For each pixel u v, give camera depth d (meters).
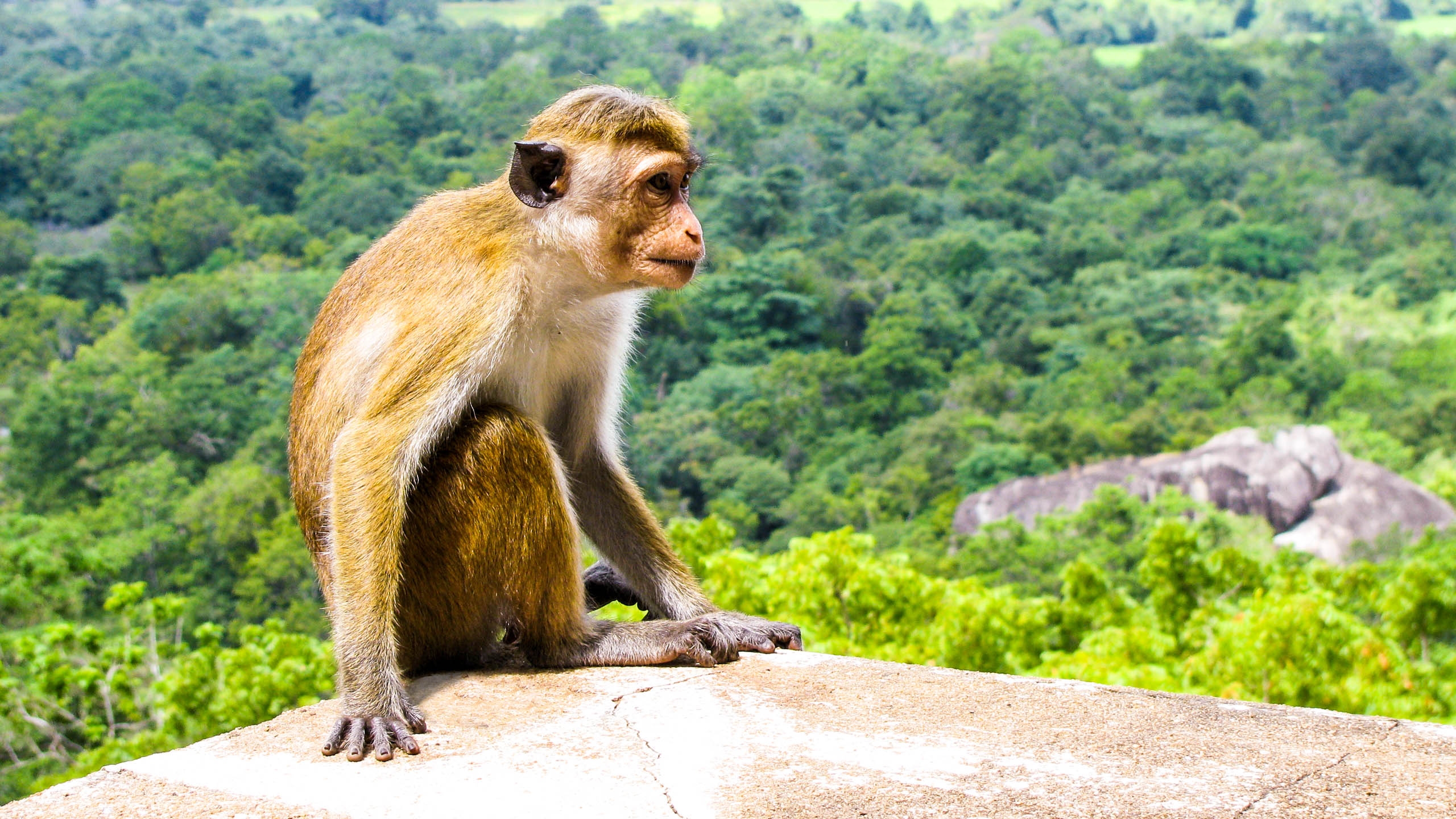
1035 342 91.06
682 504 70.62
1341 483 53.97
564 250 4.61
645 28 188.38
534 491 4.28
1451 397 72.25
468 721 3.81
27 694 16.16
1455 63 163.00
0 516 39.97
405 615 4.38
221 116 137.38
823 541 11.66
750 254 101.56
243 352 77.38
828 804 3.11
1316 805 3.05
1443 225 110.88
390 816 3.11
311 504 4.70
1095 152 134.88
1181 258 105.06
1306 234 109.50
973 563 46.94
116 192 123.00
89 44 192.88
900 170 130.25
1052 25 198.12
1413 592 11.72
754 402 79.31
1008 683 4.00
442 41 184.25
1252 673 9.69
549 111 4.80
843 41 170.00
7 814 3.15
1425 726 3.55
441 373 4.25
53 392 68.69
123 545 50.34
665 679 4.19
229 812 3.14
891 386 84.88
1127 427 70.25
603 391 5.09
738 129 129.38
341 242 104.19
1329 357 82.12
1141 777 3.23
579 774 3.35
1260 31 197.25
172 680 13.02
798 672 4.19
